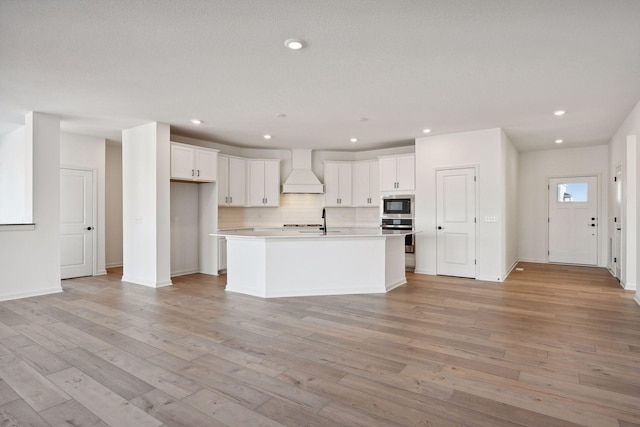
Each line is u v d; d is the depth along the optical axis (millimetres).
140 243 5590
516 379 2404
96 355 2793
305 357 2756
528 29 2615
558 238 7641
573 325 3512
